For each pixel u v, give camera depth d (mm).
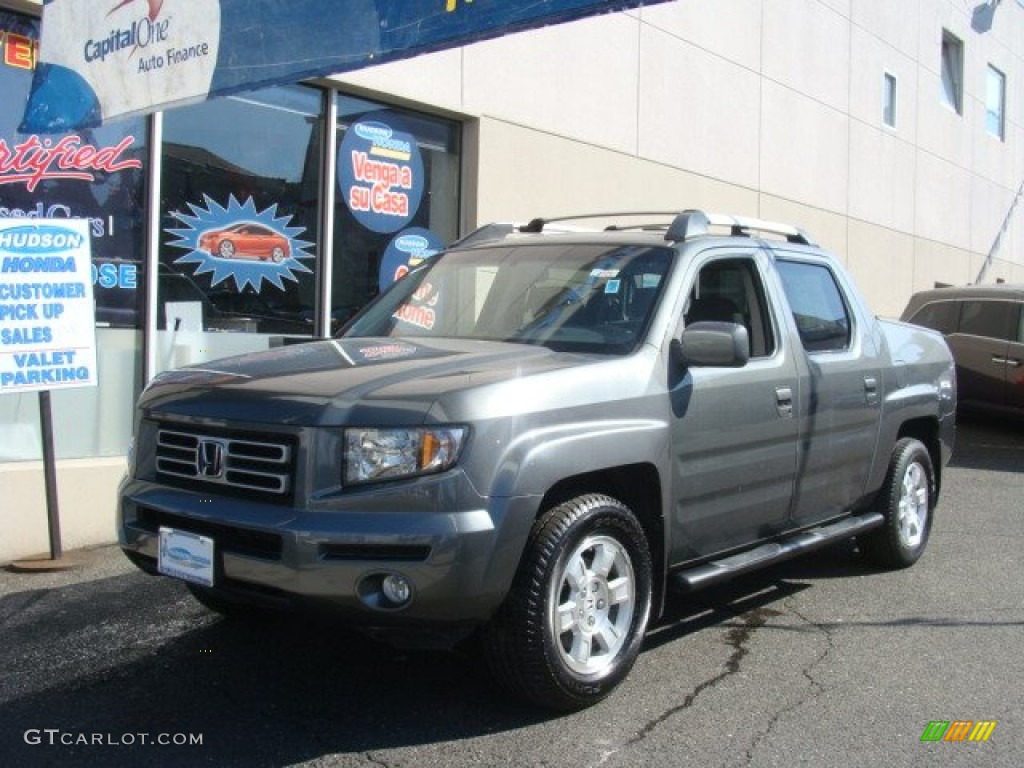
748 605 5453
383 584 3416
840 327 5695
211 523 3623
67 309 6004
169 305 7180
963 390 12445
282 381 3793
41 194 6531
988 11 20281
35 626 4949
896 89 17016
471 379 3658
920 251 18203
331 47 5051
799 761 3557
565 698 3787
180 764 3482
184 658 4500
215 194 7430
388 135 8633
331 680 4242
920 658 4645
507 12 4410
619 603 4035
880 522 5898
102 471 6668
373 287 8586
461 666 4395
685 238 4773
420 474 3426
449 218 9203
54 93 6105
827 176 14961
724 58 12438
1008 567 6336
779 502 4957
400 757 3531
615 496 4203
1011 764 3572
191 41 5535
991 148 21156
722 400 4488
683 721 3871
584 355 4191
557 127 9953
